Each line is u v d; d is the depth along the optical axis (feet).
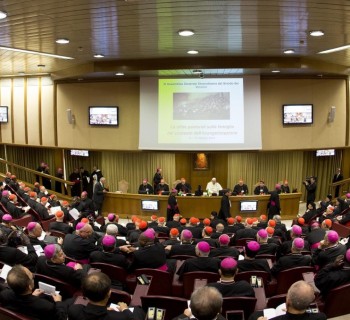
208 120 43.01
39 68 46.06
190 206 44.11
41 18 21.84
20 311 12.50
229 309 13.79
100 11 20.51
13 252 18.45
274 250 22.54
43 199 37.63
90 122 47.78
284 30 25.64
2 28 24.34
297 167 55.93
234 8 20.18
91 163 57.77
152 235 19.56
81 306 11.20
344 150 55.88
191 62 37.73
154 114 43.60
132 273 19.71
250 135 42.93
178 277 19.08
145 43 29.96
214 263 18.70
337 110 47.11
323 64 40.96
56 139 52.03
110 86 46.91
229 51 34.22
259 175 56.29
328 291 16.37
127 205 45.55
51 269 16.42
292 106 44.96
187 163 57.16
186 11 20.65
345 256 16.70
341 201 39.37
